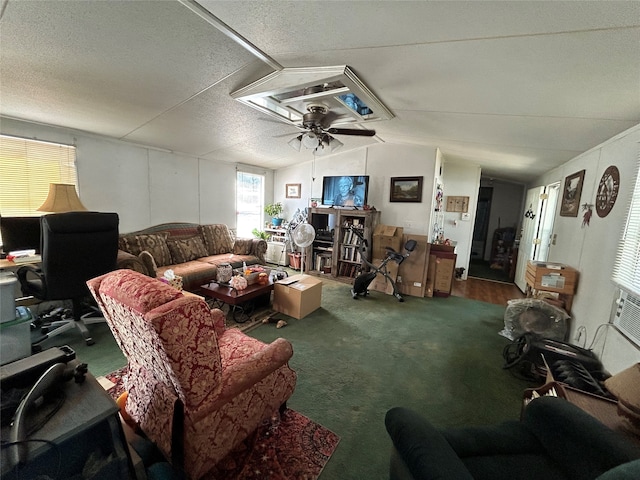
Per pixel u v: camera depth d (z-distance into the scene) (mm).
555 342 2279
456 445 1127
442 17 1161
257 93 2332
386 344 2734
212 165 4941
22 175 2881
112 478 953
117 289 1188
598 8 950
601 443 1021
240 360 1537
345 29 1399
